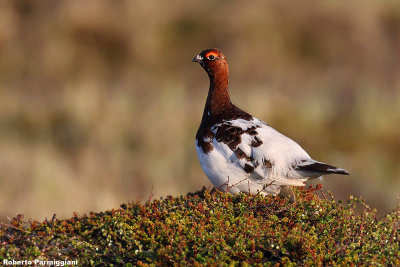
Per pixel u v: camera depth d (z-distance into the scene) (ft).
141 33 77.97
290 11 79.10
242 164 27.68
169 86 64.90
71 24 77.77
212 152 28.48
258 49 74.79
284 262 20.93
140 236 22.58
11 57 75.05
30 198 42.70
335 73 72.59
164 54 77.00
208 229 23.02
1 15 79.25
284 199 25.85
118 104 58.08
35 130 56.24
